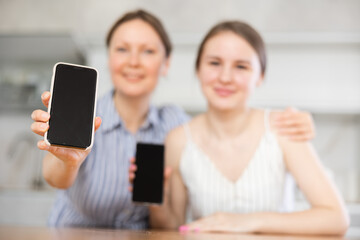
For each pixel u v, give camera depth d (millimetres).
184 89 2410
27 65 2793
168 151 1115
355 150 2643
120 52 1104
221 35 1018
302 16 2445
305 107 2383
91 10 2531
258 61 1040
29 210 2178
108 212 1115
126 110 1157
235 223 799
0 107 2584
